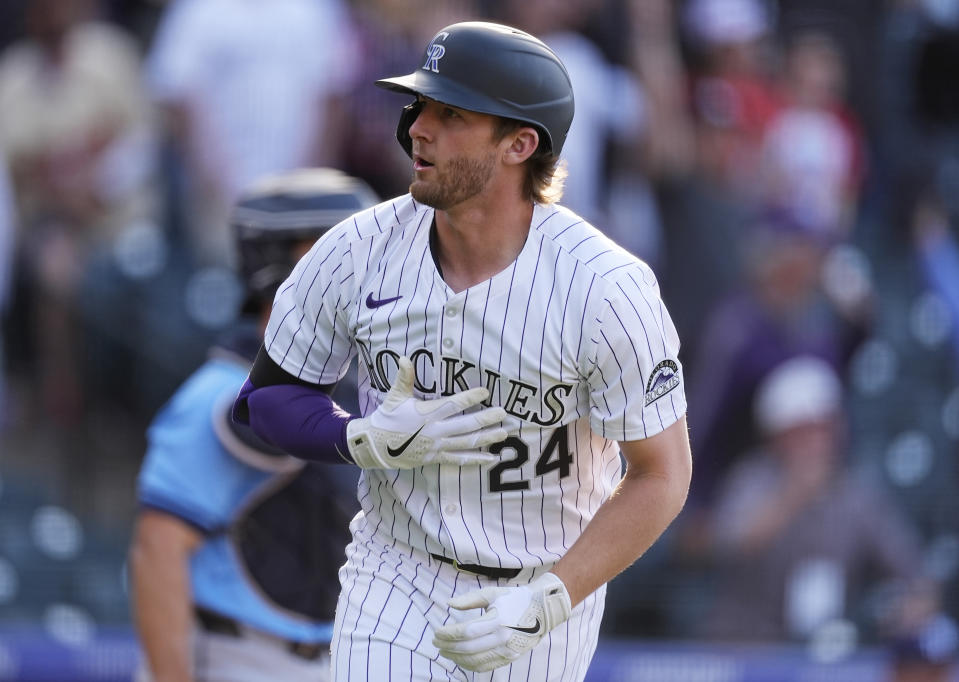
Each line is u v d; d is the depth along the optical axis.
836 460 23.56
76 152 24.05
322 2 23.98
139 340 23.97
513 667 9.31
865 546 23.31
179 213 24.30
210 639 11.74
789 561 23.02
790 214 24.27
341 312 9.09
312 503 11.71
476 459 8.65
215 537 11.60
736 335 23.77
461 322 8.60
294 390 9.38
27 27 24.33
